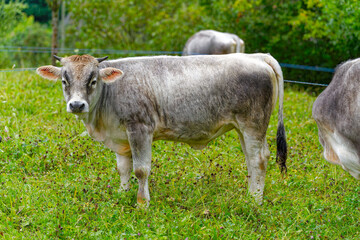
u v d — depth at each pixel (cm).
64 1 1734
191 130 603
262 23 1534
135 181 648
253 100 596
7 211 543
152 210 557
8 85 1064
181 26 1730
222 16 1595
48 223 508
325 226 539
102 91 582
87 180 623
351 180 669
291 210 578
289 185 647
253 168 614
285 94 1185
